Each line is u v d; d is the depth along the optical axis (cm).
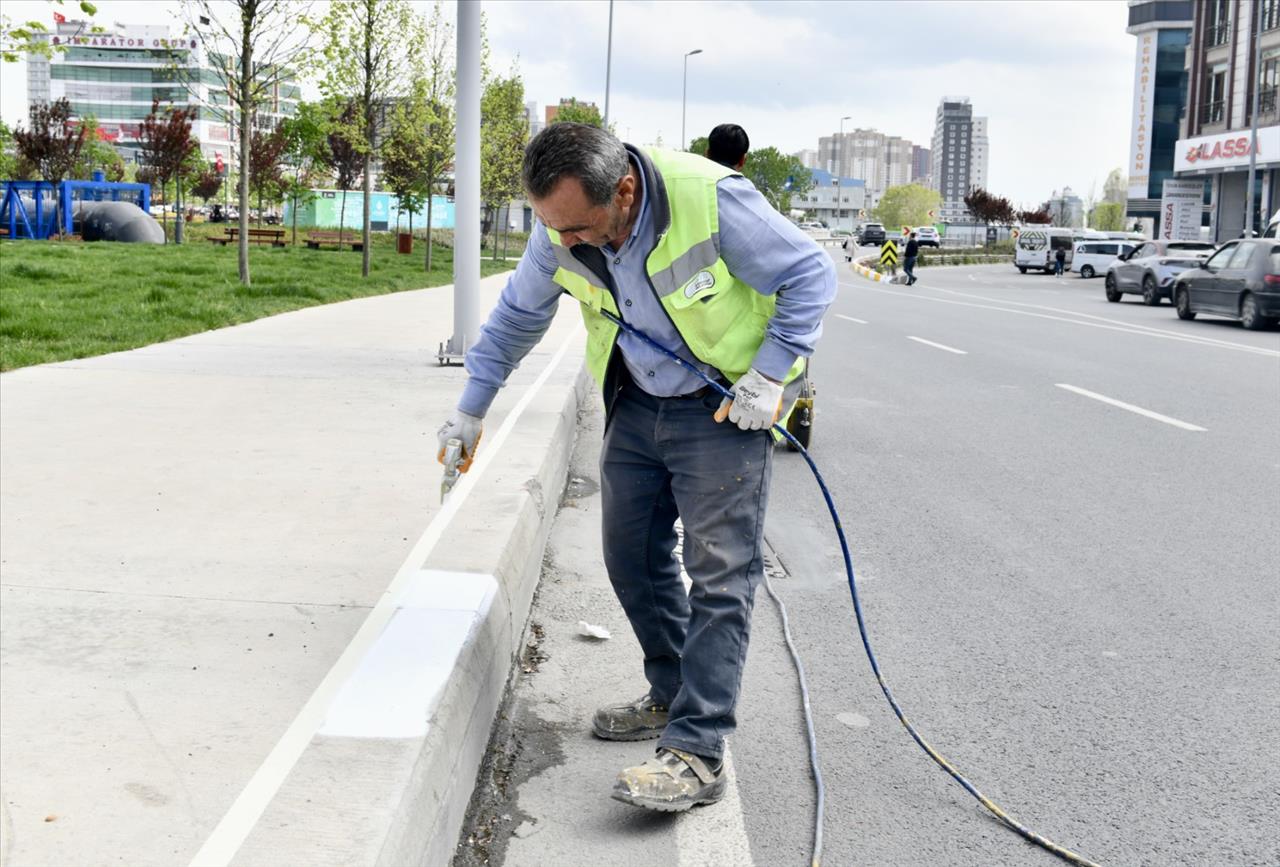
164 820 226
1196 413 926
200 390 780
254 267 2311
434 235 5106
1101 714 352
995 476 693
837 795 298
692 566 283
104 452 577
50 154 4578
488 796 290
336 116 2205
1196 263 2191
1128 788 305
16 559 400
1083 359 1320
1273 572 501
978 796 291
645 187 255
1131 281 2628
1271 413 925
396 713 272
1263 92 4162
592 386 1013
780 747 325
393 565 395
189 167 4875
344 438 621
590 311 289
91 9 1070
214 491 499
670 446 280
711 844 270
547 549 513
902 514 602
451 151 2662
